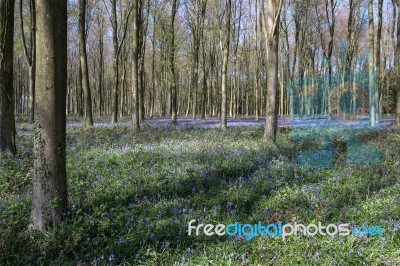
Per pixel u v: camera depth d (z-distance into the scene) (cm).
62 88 593
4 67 1080
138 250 527
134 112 1931
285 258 502
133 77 1939
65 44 593
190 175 881
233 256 503
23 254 513
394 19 2994
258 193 777
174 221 610
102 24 3984
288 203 708
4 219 600
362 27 3659
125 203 714
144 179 864
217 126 2406
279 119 3616
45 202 582
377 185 800
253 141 1502
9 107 1101
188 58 4125
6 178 830
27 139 1503
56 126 587
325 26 3803
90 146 1362
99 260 497
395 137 1514
